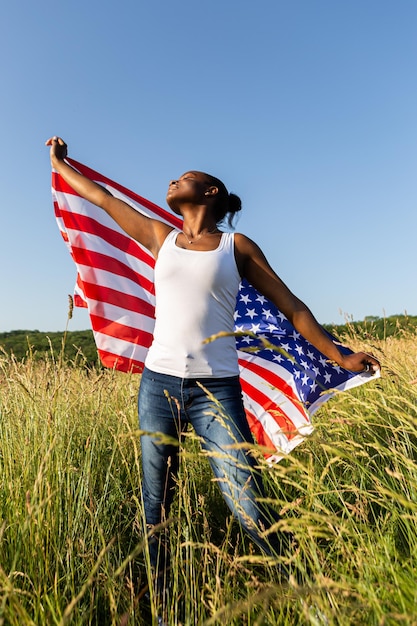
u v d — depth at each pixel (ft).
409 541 7.65
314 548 6.46
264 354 11.43
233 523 10.70
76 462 11.71
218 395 8.27
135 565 9.43
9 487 9.17
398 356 17.20
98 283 12.45
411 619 4.88
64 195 12.58
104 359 12.50
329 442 8.14
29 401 12.65
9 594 5.93
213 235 8.95
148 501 8.63
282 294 8.95
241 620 6.95
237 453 7.86
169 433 8.48
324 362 10.87
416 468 7.54
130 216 9.52
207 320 8.36
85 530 9.07
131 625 6.93
